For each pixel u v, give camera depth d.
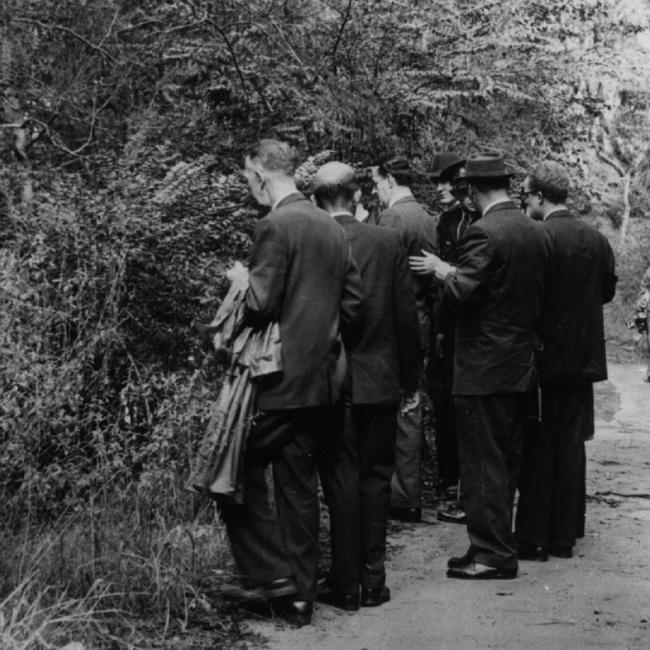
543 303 5.68
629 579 5.38
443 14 8.71
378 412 4.94
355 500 4.86
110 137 6.79
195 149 7.07
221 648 4.25
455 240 7.09
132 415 5.15
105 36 6.60
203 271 5.62
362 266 5.00
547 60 9.55
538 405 5.47
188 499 5.10
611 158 24.70
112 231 5.29
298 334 4.57
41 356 4.55
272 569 4.59
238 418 4.51
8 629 3.70
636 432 10.12
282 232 4.56
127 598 4.41
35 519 4.50
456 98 9.04
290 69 7.37
